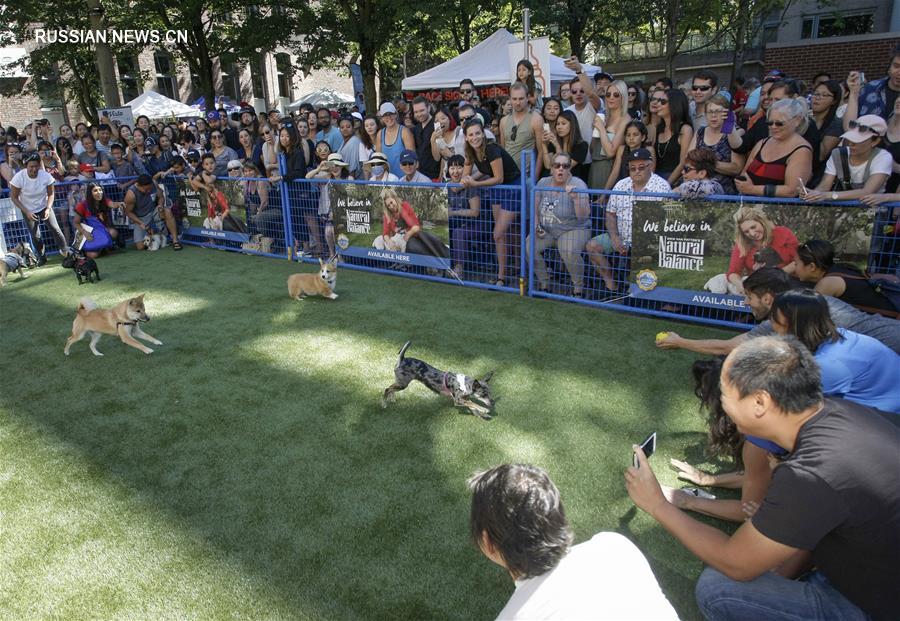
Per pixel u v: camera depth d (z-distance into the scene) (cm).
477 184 606
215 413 416
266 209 829
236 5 1902
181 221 945
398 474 339
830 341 267
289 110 2805
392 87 3284
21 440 392
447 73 1442
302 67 2098
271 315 607
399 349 508
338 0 1864
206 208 901
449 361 478
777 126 454
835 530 176
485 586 257
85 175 995
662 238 515
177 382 467
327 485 331
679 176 575
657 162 618
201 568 274
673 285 522
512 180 628
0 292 733
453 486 326
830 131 536
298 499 321
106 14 1786
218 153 941
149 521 308
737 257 482
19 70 2105
